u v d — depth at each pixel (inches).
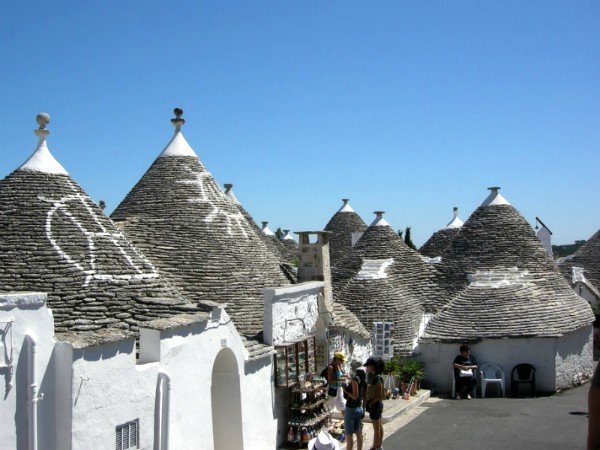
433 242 1402.6
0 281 445.7
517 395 830.5
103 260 490.3
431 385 859.4
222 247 629.6
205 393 472.7
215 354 486.0
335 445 491.2
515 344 843.4
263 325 567.8
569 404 763.4
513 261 946.1
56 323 424.2
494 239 971.9
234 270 616.1
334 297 911.7
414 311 908.0
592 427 165.6
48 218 493.7
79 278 466.3
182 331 446.9
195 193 665.6
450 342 851.4
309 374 614.5
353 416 501.0
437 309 933.8
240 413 515.5
